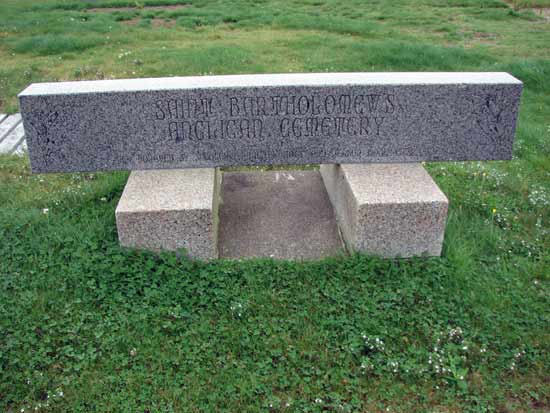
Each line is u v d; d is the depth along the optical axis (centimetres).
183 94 208
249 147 218
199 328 177
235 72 395
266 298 188
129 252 200
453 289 194
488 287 196
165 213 196
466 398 159
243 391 158
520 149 298
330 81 213
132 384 161
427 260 205
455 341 177
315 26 541
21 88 377
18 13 603
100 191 245
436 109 216
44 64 423
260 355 170
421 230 203
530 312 187
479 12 623
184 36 506
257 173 272
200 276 196
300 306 186
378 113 216
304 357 170
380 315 182
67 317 181
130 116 210
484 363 170
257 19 572
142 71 400
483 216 237
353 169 221
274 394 160
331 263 202
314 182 264
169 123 212
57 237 210
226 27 546
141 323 178
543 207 244
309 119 215
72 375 164
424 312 185
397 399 159
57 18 573
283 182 264
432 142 221
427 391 162
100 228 215
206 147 217
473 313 186
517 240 223
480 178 266
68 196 243
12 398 157
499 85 213
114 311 183
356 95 212
